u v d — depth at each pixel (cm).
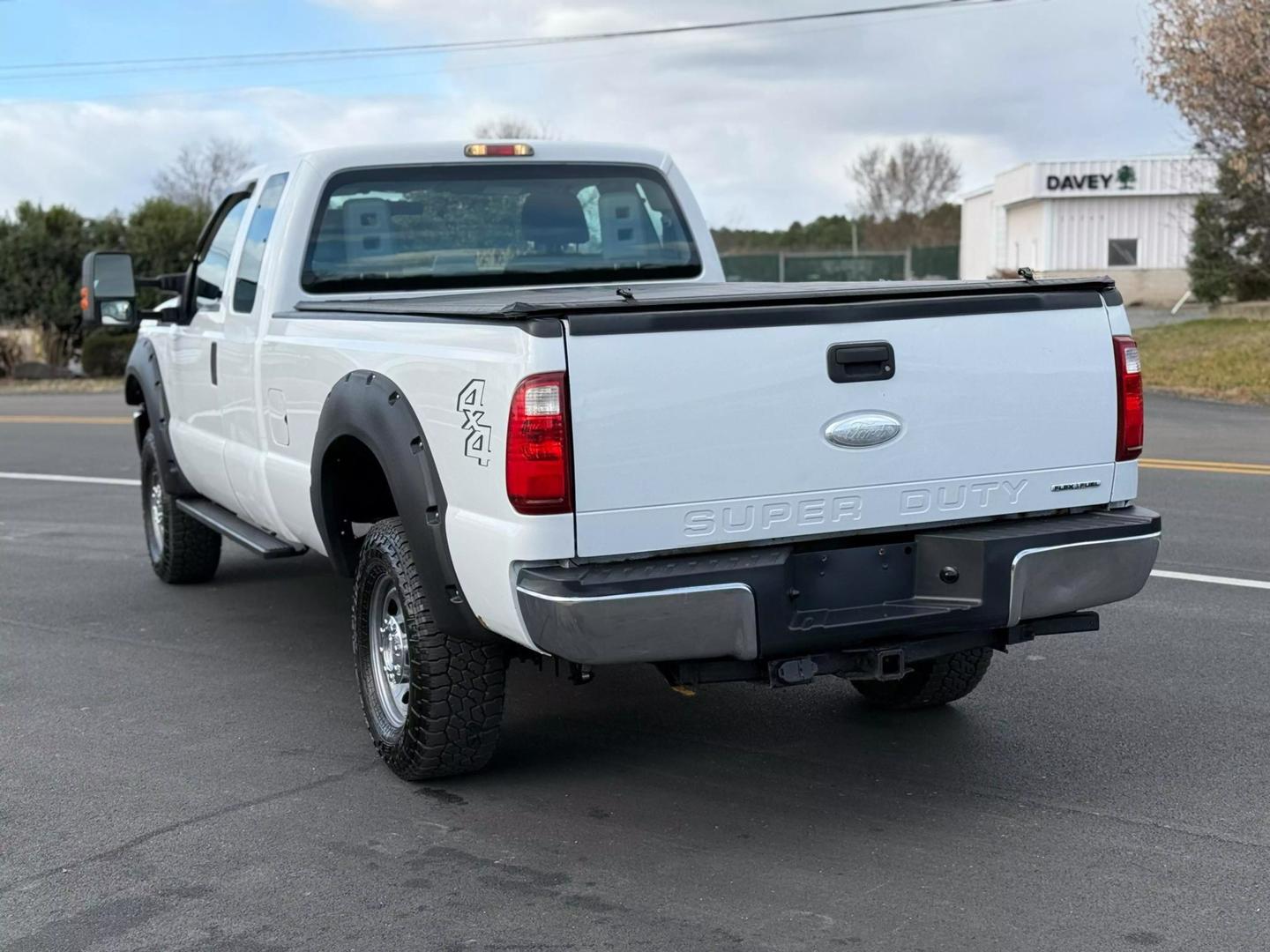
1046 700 575
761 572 410
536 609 400
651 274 687
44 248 2978
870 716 561
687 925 376
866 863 416
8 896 405
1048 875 404
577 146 666
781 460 418
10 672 652
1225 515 950
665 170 691
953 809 458
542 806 468
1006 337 442
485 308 447
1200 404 1669
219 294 690
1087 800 464
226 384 658
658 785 486
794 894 395
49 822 463
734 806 465
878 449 429
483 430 415
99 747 540
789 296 416
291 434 573
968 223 5488
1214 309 3112
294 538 611
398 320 473
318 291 611
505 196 650
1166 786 475
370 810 467
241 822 459
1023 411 446
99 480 1302
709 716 564
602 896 396
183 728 562
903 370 430
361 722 567
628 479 403
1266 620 689
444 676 466
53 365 2959
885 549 438
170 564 815
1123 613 710
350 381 500
